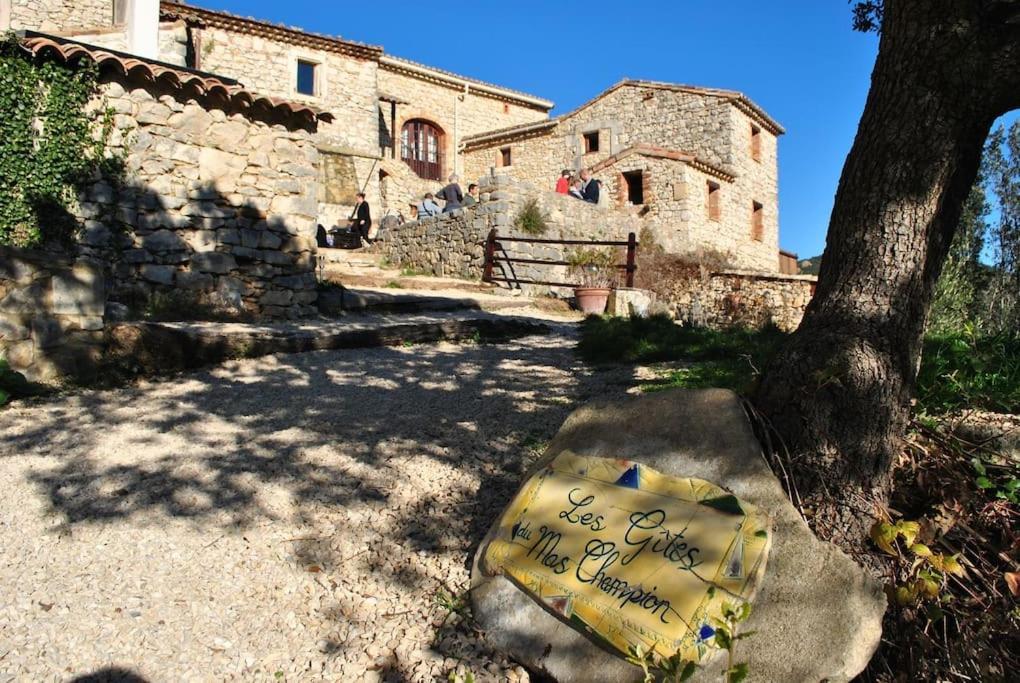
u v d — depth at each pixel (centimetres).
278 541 304
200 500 340
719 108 2086
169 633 253
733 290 1303
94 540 307
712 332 721
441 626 255
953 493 261
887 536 228
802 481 254
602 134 2238
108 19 1628
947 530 245
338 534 308
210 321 791
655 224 1767
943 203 262
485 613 254
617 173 2023
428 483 348
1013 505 263
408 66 2338
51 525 319
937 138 250
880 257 259
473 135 2456
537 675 233
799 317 1232
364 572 285
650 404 276
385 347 721
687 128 2134
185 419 463
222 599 271
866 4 368
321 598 271
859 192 265
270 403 501
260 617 262
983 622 222
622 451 268
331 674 236
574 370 596
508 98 2614
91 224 774
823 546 216
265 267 866
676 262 1453
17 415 468
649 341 671
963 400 336
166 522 320
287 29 1898
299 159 894
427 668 237
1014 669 216
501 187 1244
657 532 234
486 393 514
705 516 230
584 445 280
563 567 244
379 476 359
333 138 1998
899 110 255
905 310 259
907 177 254
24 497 345
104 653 244
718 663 204
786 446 259
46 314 542
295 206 888
